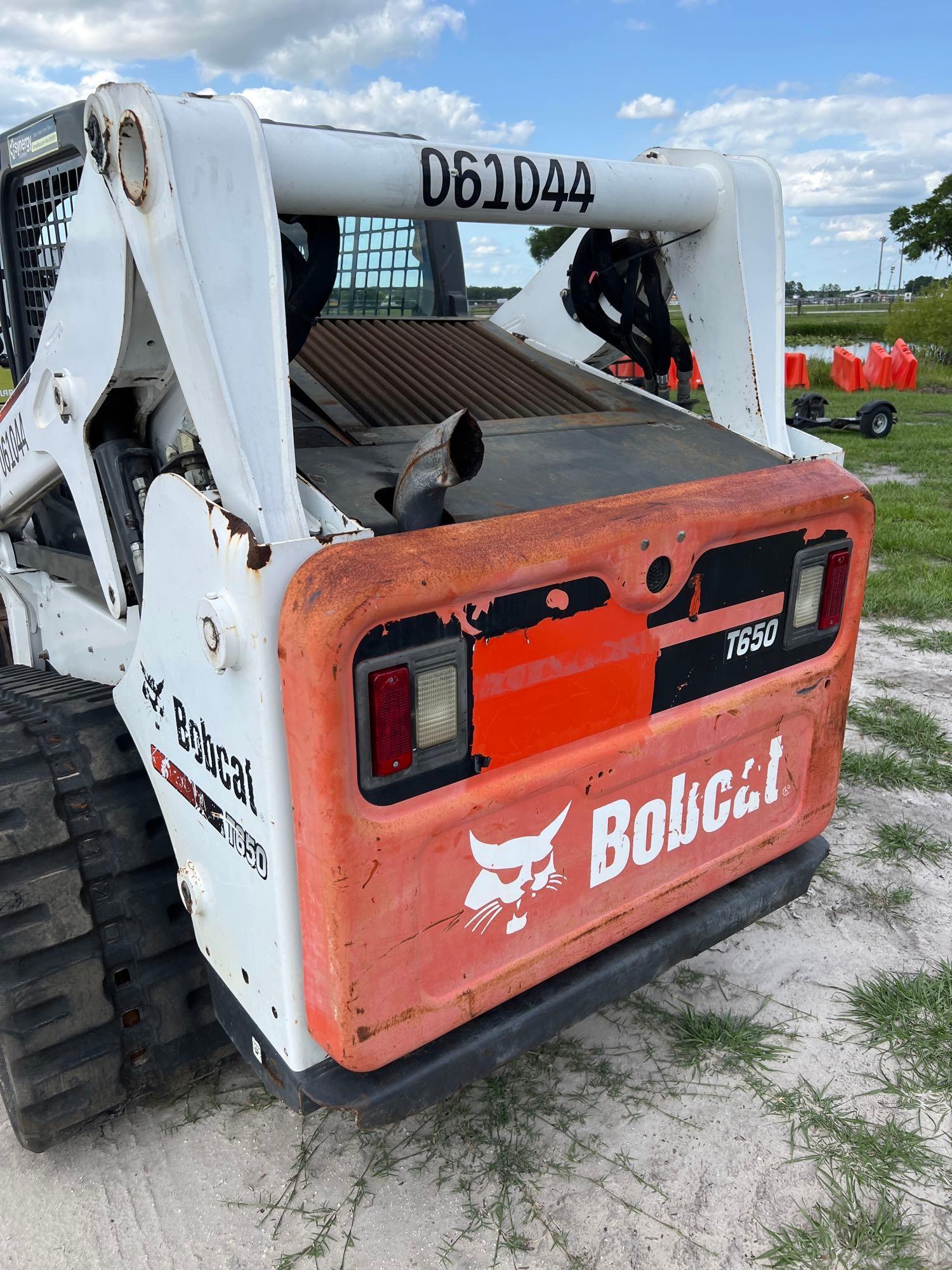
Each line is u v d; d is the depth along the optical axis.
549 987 1.94
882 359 19.98
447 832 1.66
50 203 2.54
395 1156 2.22
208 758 1.73
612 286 2.64
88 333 1.87
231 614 1.50
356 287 3.31
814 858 2.45
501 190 1.93
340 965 1.57
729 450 2.46
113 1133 2.29
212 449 1.56
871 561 6.98
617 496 1.90
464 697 1.61
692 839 2.14
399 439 2.15
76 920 2.00
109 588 2.11
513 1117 2.33
